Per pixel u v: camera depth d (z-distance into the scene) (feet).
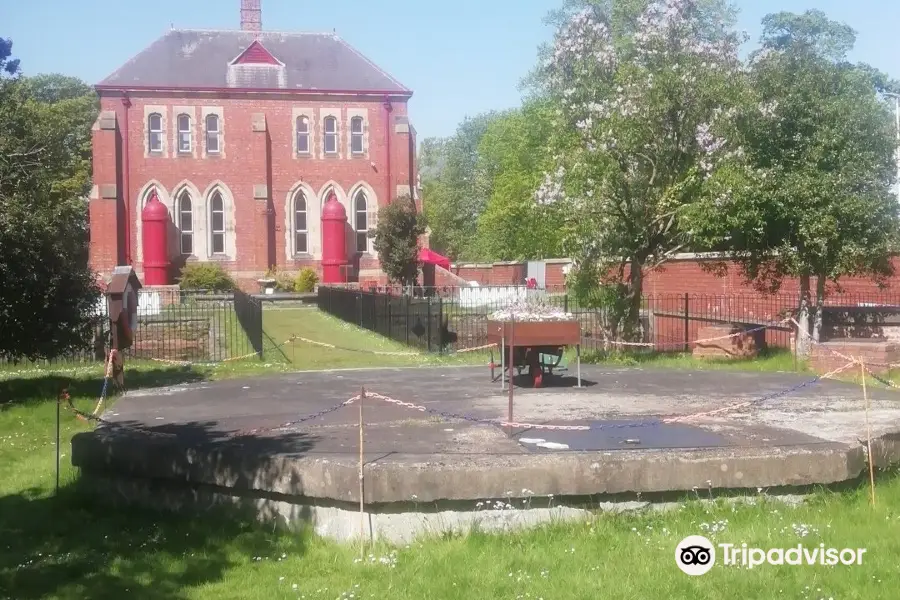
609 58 58.70
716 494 23.22
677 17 55.77
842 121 50.78
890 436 26.14
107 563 20.59
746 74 53.78
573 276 57.00
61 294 46.50
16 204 44.83
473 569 19.10
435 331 63.93
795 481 23.25
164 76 156.97
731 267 69.62
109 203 151.94
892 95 74.49
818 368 46.52
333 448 24.66
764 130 52.21
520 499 22.31
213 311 85.51
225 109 157.48
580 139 55.77
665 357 56.85
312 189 160.45
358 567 19.81
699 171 52.60
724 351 55.01
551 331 36.96
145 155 155.12
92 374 52.90
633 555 19.80
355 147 161.99
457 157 248.11
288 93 158.92
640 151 55.26
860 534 20.62
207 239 156.76
